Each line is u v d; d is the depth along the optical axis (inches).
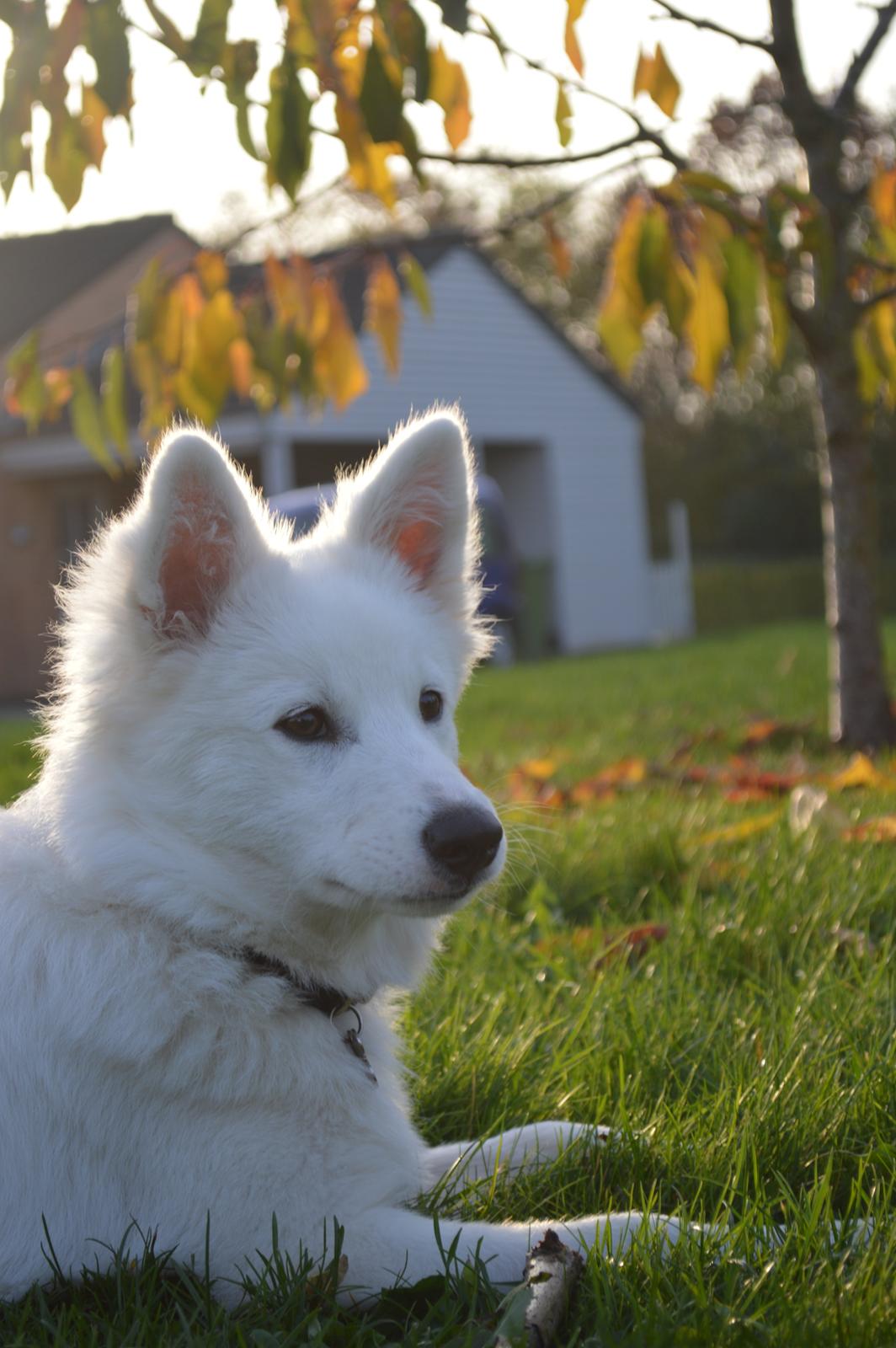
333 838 110.3
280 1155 101.0
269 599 119.6
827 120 281.0
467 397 1057.5
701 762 322.3
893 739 311.7
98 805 110.3
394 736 115.6
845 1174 114.8
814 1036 134.5
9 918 105.3
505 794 283.4
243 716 112.6
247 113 178.1
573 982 162.7
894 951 161.0
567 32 201.3
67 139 179.3
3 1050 101.3
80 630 115.9
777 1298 90.7
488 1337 88.8
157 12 174.1
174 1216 100.1
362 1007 120.6
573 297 2244.1
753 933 169.3
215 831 111.1
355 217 1891.0
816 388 307.4
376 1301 96.7
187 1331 90.2
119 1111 101.2
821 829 212.1
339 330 236.1
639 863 209.9
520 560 1105.4
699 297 222.8
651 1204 107.5
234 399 851.4
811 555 1891.0
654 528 2170.3
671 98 219.0
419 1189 111.5
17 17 171.0
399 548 138.6
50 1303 99.0
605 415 1184.8
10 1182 100.4
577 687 551.2
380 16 174.4
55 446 901.2
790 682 503.5
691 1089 130.1
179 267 230.2
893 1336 86.0
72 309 993.5
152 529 111.5
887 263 285.0
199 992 103.9
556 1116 130.2
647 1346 85.8
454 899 109.4
